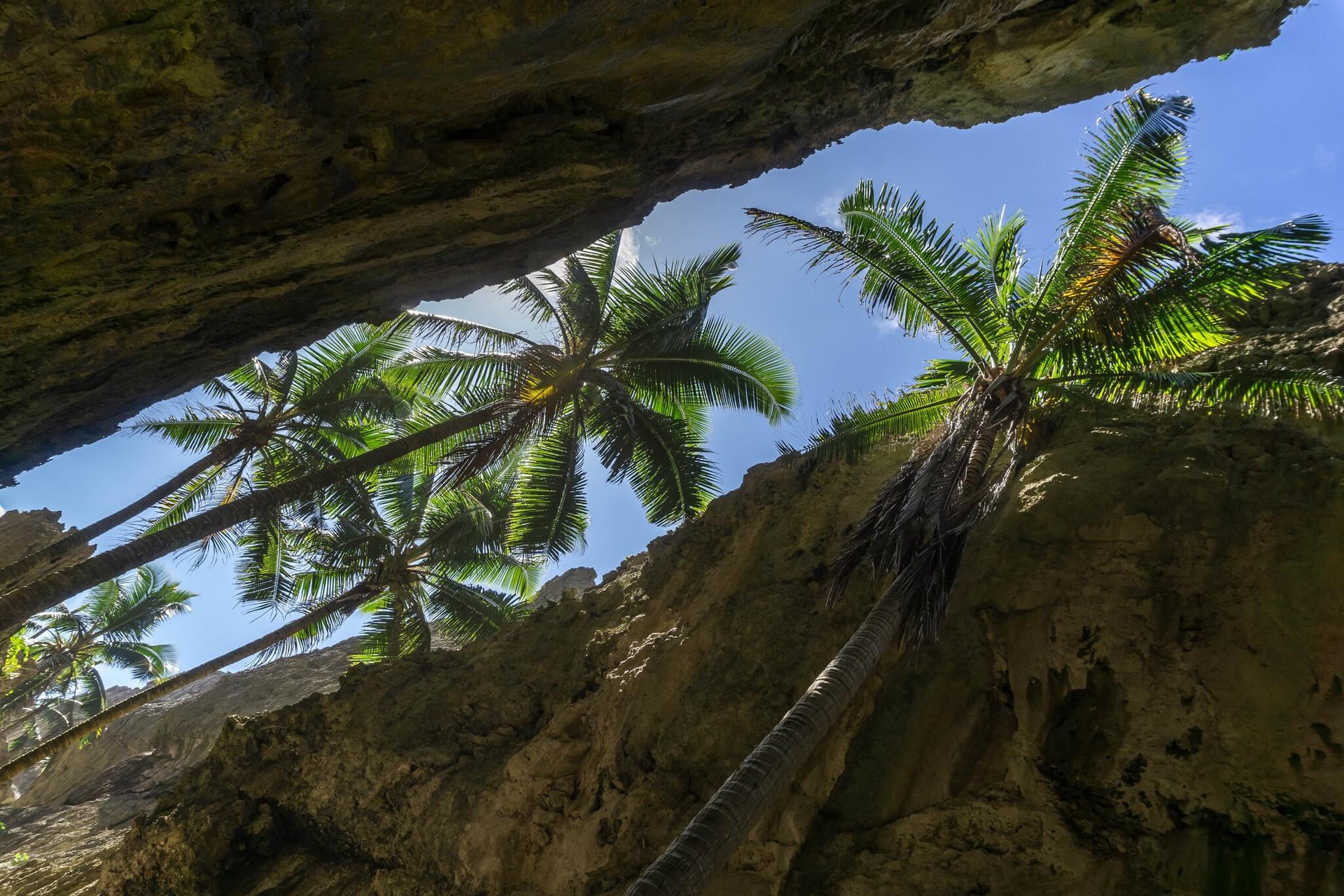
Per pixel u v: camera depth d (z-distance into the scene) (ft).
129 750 123.65
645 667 47.70
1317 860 27.20
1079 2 34.96
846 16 31.42
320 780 59.47
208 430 71.26
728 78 32.14
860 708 38.47
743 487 59.16
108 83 18.90
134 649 118.52
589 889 40.73
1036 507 38.70
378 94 24.66
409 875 50.70
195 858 57.62
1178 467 36.35
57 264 24.76
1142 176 37.47
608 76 28.68
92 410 36.24
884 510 37.99
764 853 36.35
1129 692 32.37
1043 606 36.19
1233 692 30.48
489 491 84.89
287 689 119.65
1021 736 34.01
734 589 49.55
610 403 64.28
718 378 60.95
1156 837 30.04
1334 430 35.73
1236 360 41.29
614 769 44.60
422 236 33.19
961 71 38.99
